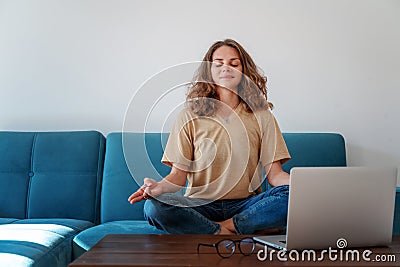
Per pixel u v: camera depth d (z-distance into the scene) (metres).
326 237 1.26
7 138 2.51
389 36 2.73
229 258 1.16
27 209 2.43
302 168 1.23
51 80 2.76
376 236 1.31
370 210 1.29
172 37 2.75
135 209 2.38
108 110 2.73
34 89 2.76
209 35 2.75
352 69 2.72
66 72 2.76
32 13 2.78
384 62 2.72
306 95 2.72
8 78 2.77
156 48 2.75
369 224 1.30
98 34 2.76
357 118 2.71
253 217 1.60
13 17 2.79
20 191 2.44
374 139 2.71
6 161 2.47
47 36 2.77
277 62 2.73
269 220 1.57
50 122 2.74
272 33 2.74
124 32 2.76
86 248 1.83
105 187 2.42
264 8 2.75
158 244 1.32
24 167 2.47
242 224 1.61
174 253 1.21
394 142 2.71
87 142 2.50
